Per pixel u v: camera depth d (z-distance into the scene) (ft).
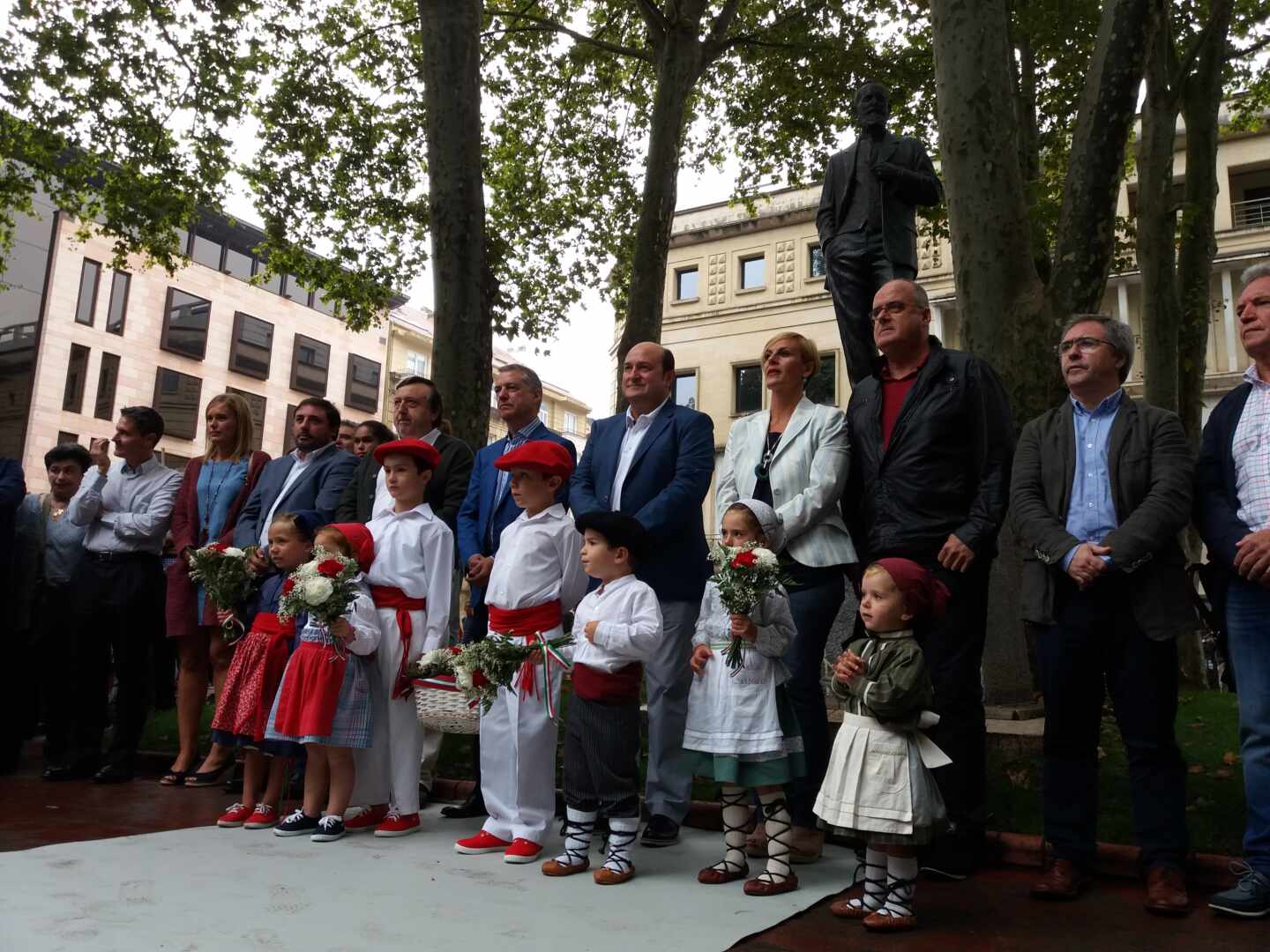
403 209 48.24
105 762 20.42
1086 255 20.40
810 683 13.79
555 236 56.75
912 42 47.44
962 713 12.54
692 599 14.89
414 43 48.19
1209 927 10.25
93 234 107.86
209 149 44.45
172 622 18.80
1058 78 44.04
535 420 16.98
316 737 13.75
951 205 21.29
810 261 95.66
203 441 119.96
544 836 13.47
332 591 13.71
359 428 21.08
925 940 9.87
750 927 10.14
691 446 15.15
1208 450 12.04
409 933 9.53
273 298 129.59
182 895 10.77
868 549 13.67
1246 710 11.12
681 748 14.66
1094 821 11.77
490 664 12.79
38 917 9.72
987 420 13.08
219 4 41.70
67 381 104.88
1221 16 39.52
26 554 20.65
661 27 41.96
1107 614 11.70
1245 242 81.56
